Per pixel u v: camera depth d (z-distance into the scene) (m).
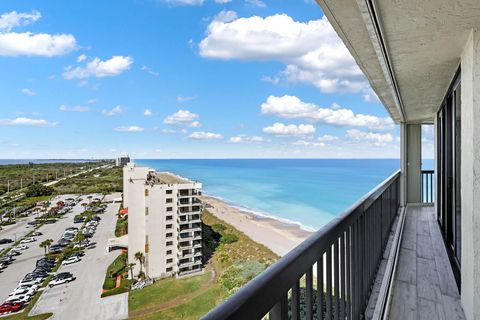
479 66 1.71
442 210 3.98
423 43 1.94
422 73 2.67
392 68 2.49
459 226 2.62
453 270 2.78
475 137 1.73
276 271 0.67
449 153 3.34
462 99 2.08
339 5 1.44
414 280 2.66
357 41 1.90
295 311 0.79
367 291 2.04
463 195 2.06
